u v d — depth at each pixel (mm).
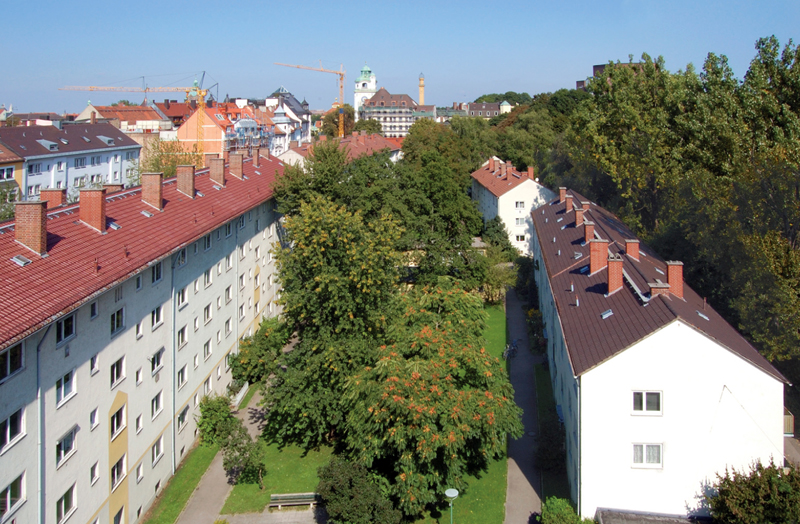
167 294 33312
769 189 45062
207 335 39719
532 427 39000
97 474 26234
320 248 37250
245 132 105750
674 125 57375
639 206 71188
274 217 57406
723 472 26609
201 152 89750
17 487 21266
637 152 62406
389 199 62844
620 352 26531
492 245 78750
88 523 25422
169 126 122000
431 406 26953
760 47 47438
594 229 46594
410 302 35875
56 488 23172
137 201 36500
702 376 26328
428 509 31281
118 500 28031
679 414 26625
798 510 23188
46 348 22641
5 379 20406
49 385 22828
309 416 35844
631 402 26797
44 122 103250
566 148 88125
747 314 40656
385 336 35125
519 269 70938
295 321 39531
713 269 49188
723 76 51594
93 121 111000
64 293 23453
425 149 107562
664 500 27062
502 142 125250
